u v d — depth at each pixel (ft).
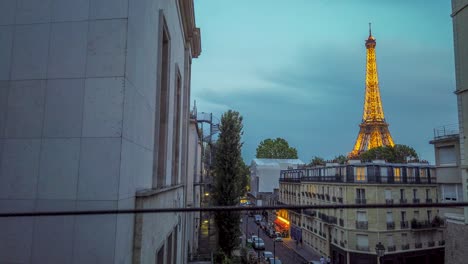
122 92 17.25
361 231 104.88
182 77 50.31
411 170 111.14
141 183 21.42
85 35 17.94
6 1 18.69
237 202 78.33
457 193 69.82
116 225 16.07
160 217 27.32
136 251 19.24
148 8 23.04
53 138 17.20
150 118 24.38
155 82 26.27
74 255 16.01
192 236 87.20
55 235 16.30
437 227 109.19
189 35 56.49
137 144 20.18
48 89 17.69
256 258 98.27
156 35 26.50
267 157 313.53
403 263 103.24
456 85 64.64
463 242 62.64
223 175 78.95
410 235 105.70
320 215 130.62
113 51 17.66
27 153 17.19
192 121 93.50
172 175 40.32
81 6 18.26
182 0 44.91
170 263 35.24
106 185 16.51
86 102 17.34
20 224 16.55
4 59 18.16
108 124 17.03
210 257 75.56
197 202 111.24
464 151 61.87
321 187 133.49
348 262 106.83
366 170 106.93
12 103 17.72
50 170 16.92
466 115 61.87
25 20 18.44
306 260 126.21
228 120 81.76
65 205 16.52
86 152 16.90
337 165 120.98
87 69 17.65
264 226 199.31
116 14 17.95
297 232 162.20
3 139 17.40
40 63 17.97
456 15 65.46
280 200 197.06
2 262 16.25
